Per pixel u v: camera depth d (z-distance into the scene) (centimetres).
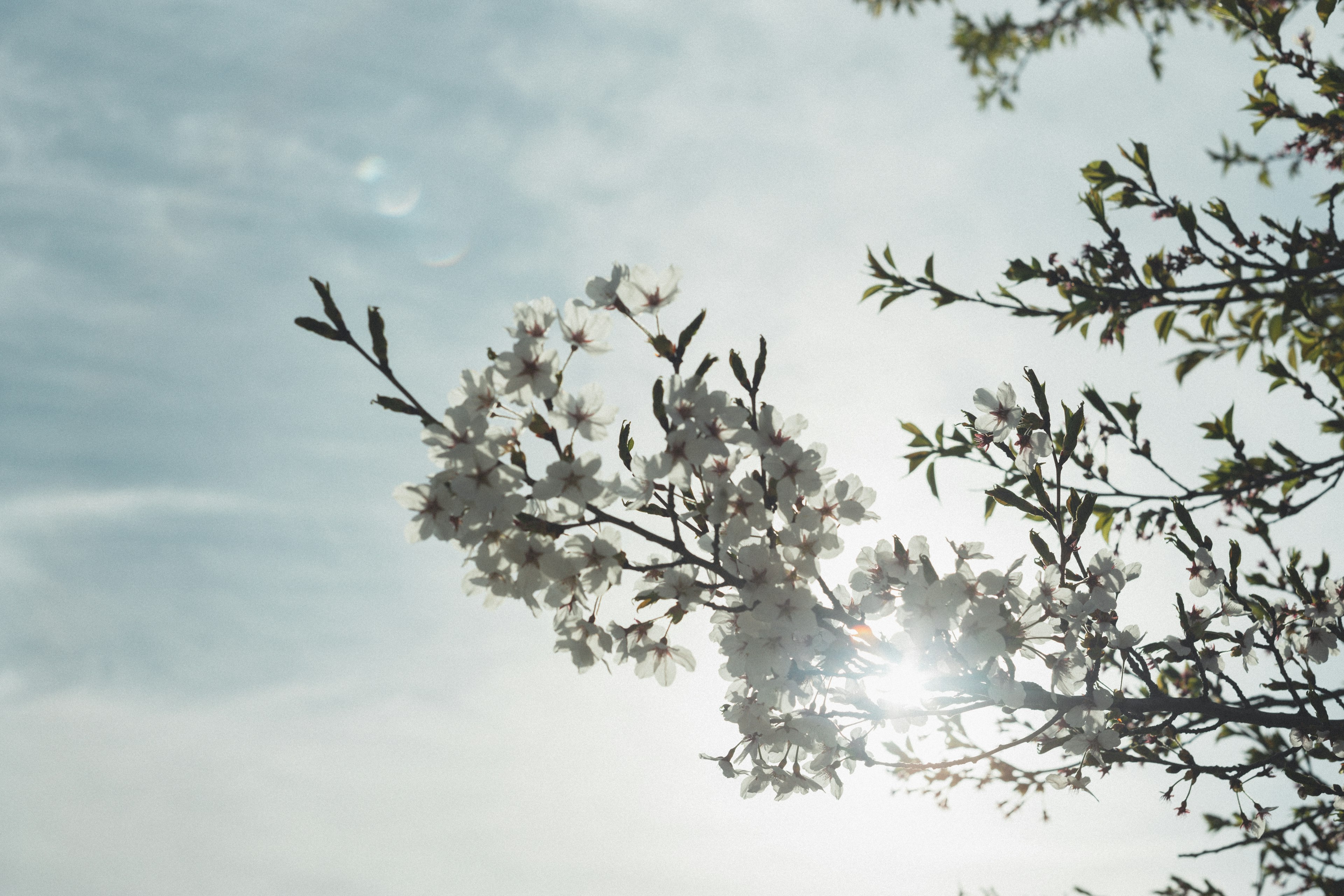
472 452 234
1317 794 318
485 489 234
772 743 279
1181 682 422
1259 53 416
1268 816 332
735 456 259
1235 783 323
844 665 269
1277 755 319
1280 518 413
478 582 254
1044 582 280
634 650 272
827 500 267
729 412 244
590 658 268
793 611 251
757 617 251
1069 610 276
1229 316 475
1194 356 514
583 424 248
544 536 247
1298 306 409
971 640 257
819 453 258
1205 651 327
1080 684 294
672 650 274
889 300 446
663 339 250
